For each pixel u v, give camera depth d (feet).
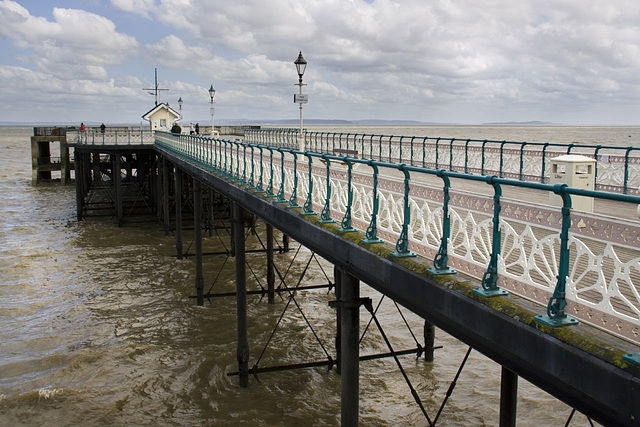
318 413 37.55
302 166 30.32
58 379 42.80
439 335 49.65
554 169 32.07
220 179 47.44
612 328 12.01
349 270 23.26
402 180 20.22
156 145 108.58
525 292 14.55
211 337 50.26
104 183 143.33
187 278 69.10
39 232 99.04
